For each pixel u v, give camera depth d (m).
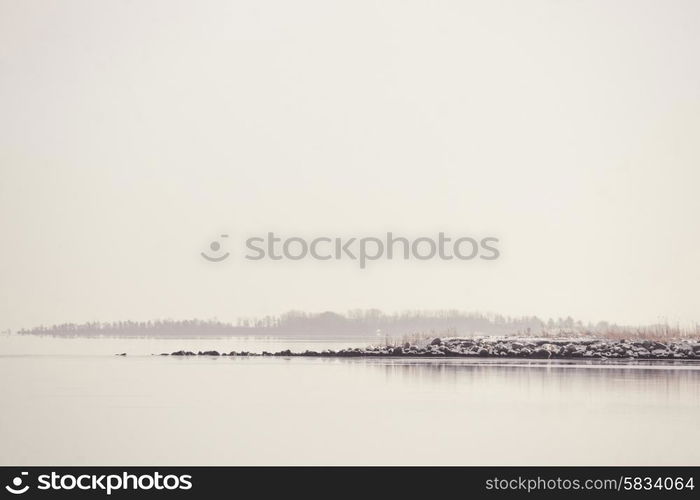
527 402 12.97
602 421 11.36
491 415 11.90
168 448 10.09
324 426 11.20
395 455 9.77
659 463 9.42
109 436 10.69
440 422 11.41
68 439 10.56
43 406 12.70
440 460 9.59
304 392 14.23
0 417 11.83
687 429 10.87
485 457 9.68
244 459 9.70
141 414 12.05
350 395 13.84
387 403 12.97
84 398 13.52
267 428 11.10
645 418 11.55
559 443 10.21
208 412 12.20
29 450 10.05
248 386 15.12
